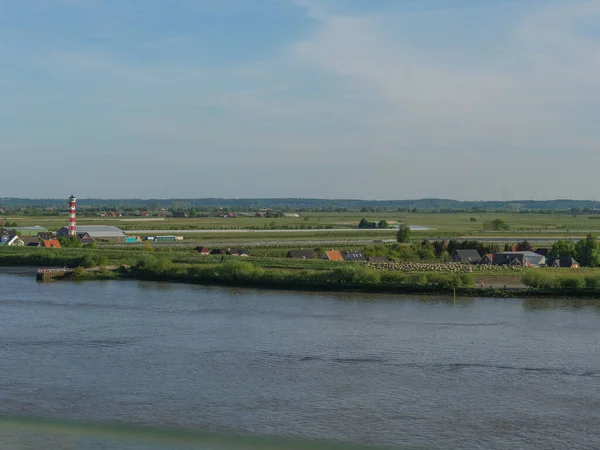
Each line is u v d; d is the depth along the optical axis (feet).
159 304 327.67
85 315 295.89
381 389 194.70
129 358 223.51
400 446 157.89
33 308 312.71
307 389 194.18
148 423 169.27
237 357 226.17
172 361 220.64
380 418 173.58
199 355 228.22
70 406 179.52
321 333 263.29
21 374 204.74
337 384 198.80
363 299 348.18
